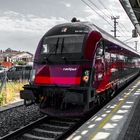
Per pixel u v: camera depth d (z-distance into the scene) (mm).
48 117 12203
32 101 11844
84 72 11078
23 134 10047
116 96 18203
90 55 11344
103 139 8594
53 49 11867
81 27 12070
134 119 11094
